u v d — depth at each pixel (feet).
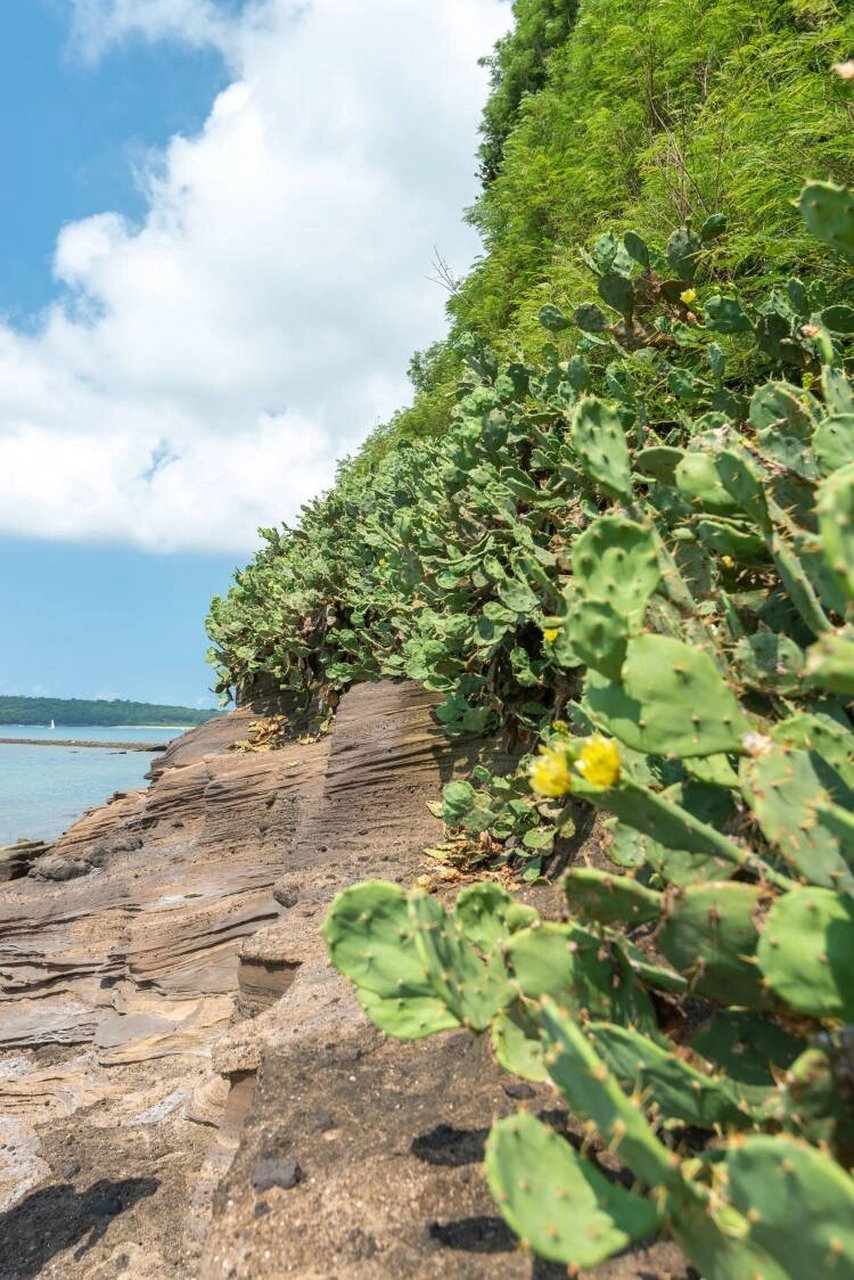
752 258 16.83
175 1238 10.64
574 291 19.84
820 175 14.83
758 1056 5.01
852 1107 3.99
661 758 7.63
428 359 57.77
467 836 14.33
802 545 6.08
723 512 7.31
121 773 116.47
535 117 42.93
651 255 14.12
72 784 96.53
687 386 12.12
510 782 13.17
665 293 13.35
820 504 4.06
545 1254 3.91
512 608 13.03
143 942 20.18
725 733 5.60
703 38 23.24
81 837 36.37
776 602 7.59
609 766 5.17
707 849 5.25
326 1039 8.90
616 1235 3.98
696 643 7.10
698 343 13.84
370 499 26.45
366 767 18.24
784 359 11.73
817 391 11.37
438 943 5.49
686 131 18.69
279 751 29.07
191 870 25.35
